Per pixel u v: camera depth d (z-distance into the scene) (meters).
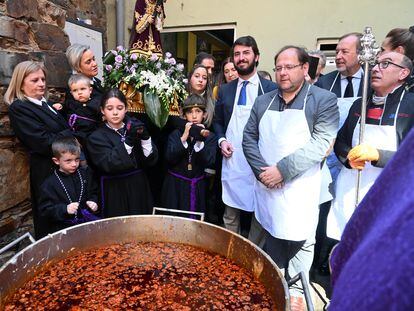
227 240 1.33
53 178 1.74
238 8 3.98
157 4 2.41
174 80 2.27
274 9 3.83
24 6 2.05
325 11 3.64
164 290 1.13
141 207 1.97
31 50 2.12
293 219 1.58
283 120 1.57
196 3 4.15
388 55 1.47
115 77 2.16
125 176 1.90
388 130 1.50
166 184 2.20
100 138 1.83
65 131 1.93
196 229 1.41
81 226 1.32
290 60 1.49
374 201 0.38
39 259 1.19
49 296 1.08
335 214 1.74
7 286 1.05
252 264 1.23
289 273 1.75
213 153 2.15
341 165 1.94
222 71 3.13
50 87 2.28
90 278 1.18
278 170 1.53
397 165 0.36
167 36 4.54
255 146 1.70
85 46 2.25
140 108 2.17
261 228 2.08
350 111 1.69
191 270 1.25
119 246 1.40
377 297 0.26
